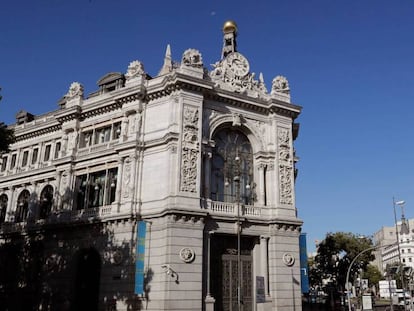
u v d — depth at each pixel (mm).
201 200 38500
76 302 41562
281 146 44750
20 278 46906
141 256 36656
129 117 43250
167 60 46656
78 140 46844
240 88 44906
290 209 42812
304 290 42031
